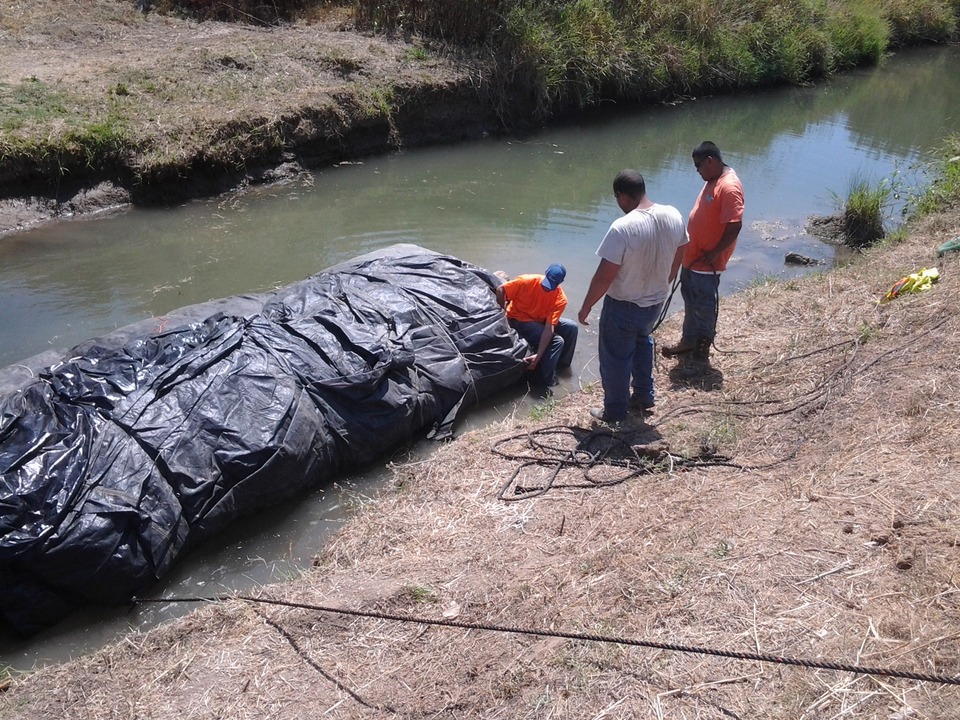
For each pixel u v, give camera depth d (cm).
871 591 377
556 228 984
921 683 324
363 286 641
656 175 1175
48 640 435
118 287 786
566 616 383
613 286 515
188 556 490
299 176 1098
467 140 1291
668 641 362
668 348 668
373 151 1198
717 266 624
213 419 504
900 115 1584
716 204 607
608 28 1474
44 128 933
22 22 1234
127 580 448
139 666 379
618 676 346
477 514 473
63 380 502
